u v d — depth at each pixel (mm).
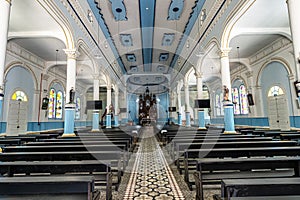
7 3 3850
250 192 1649
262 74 11062
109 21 9211
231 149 3270
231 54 11461
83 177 1888
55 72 13234
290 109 9070
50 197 1999
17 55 9375
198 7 8195
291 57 8805
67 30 6516
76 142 4695
